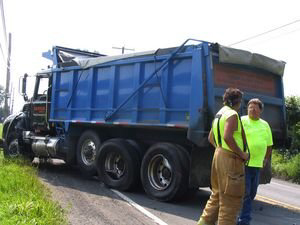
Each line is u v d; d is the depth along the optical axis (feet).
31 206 20.21
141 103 31.78
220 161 19.71
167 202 29.04
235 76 29.43
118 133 35.42
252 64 29.96
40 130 43.32
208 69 27.45
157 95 30.60
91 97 36.40
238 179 19.40
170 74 29.68
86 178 37.50
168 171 29.14
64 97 39.88
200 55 27.66
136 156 31.96
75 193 29.84
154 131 32.07
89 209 24.98
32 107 44.39
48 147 40.29
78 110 37.93
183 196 29.09
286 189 42.01
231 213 19.53
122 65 33.68
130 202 28.17
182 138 29.91
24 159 42.01
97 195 29.89
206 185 27.48
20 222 18.10
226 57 28.02
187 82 28.55
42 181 34.09
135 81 32.30
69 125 38.83
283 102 33.12
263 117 31.65
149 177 30.09
